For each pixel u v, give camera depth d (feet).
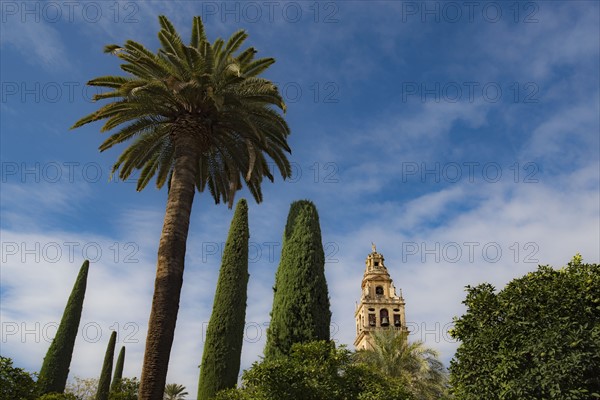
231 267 90.07
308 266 76.69
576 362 36.27
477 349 43.01
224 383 79.25
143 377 55.31
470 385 42.29
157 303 59.36
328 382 60.23
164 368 56.39
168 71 72.38
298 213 83.35
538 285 42.65
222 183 89.92
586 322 38.91
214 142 80.84
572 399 35.86
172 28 78.23
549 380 36.81
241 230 94.27
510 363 39.34
